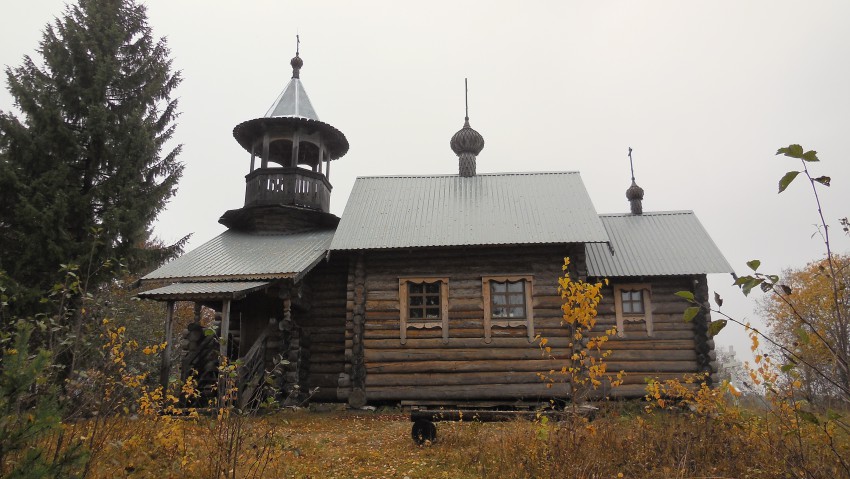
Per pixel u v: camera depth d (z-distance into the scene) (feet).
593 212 56.49
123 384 22.07
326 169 67.46
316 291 57.88
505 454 26.81
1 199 50.42
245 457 23.57
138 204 55.31
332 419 45.52
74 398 20.63
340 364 55.72
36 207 49.98
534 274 52.65
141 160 56.70
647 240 61.62
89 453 15.88
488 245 51.88
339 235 55.21
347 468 27.32
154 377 47.96
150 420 24.32
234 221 64.49
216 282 49.75
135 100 59.41
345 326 53.93
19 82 53.88
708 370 53.36
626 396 53.31
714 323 12.53
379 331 52.26
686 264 56.34
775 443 21.97
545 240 51.47
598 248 60.70
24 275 49.34
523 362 50.44
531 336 50.96
